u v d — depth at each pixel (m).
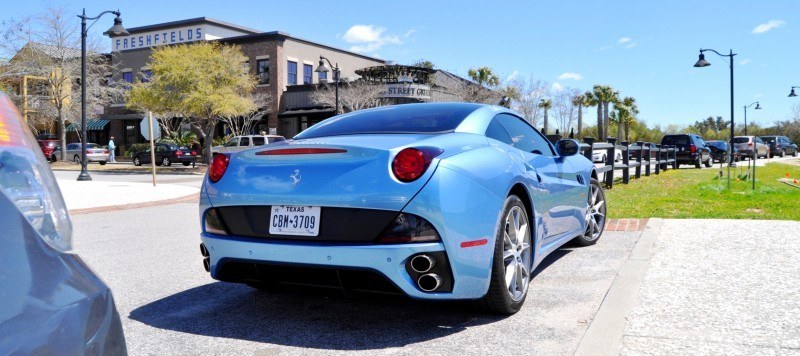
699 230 5.63
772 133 67.75
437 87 38.75
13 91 33.94
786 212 7.17
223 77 29.19
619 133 64.25
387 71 36.59
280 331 3.13
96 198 11.62
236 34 43.91
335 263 2.79
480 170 3.05
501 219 3.12
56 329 1.01
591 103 60.19
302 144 3.06
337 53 44.78
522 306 3.48
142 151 31.70
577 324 3.12
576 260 4.69
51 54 34.56
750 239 5.09
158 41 43.47
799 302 3.30
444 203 2.78
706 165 24.56
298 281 3.01
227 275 3.23
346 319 3.32
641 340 2.79
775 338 2.76
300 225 2.91
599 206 5.49
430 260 2.75
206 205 3.25
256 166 3.11
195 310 3.56
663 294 3.54
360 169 2.84
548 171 4.05
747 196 9.30
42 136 39.69
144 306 3.66
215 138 38.97
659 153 16.69
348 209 2.83
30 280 1.02
